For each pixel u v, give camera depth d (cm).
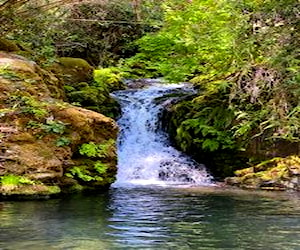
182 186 947
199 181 1047
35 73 901
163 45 1339
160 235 477
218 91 1166
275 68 645
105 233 482
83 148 827
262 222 554
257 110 912
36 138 762
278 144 1021
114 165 876
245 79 930
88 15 1459
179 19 1134
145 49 1373
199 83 1351
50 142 774
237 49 722
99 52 1705
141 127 1238
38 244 430
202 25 1084
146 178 1060
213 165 1106
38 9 1159
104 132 880
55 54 1395
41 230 489
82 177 804
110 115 1221
